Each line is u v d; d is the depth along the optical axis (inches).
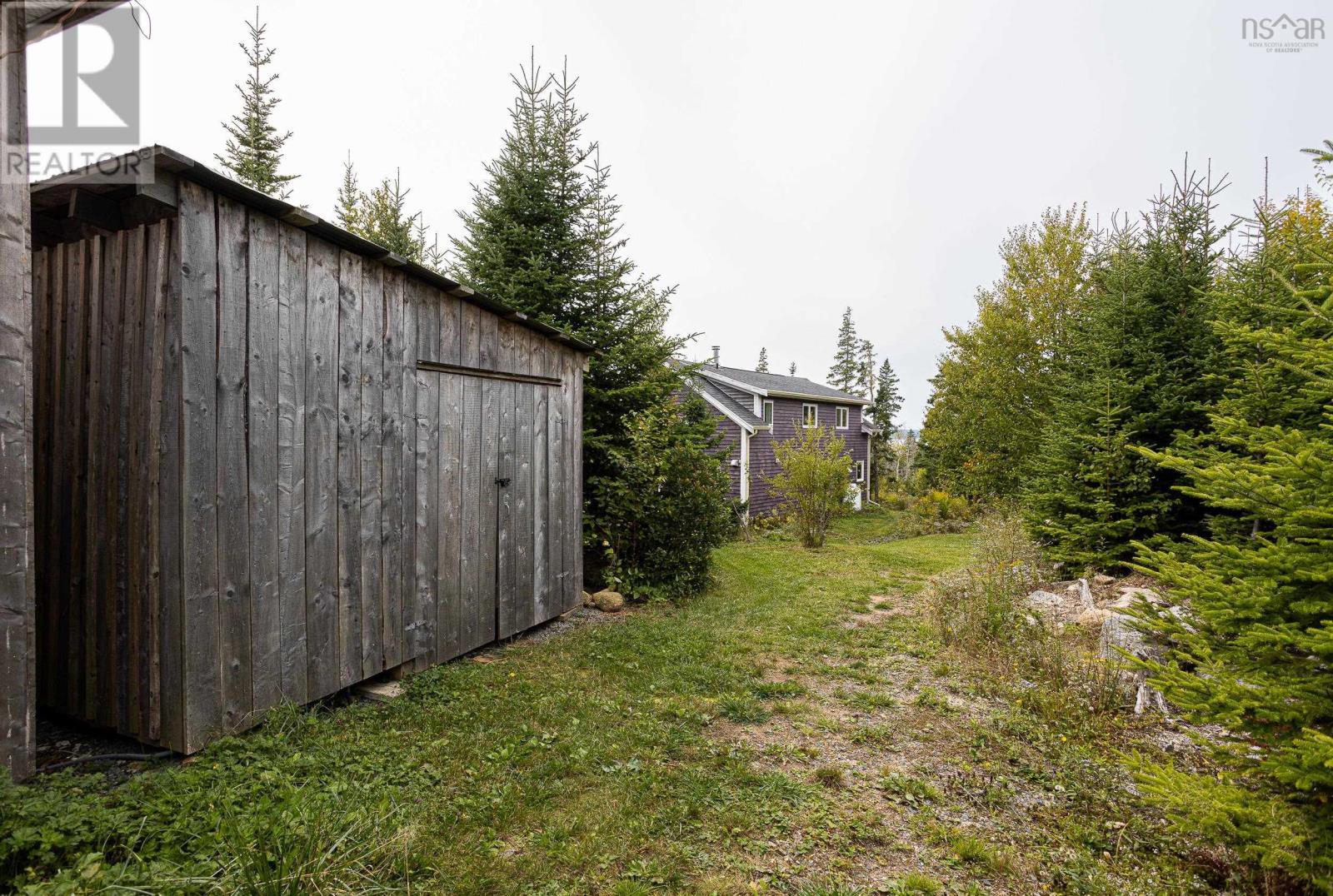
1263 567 90.7
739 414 700.0
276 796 93.7
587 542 285.0
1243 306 228.1
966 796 113.4
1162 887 87.0
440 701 147.1
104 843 77.4
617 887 82.4
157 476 111.8
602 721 138.3
